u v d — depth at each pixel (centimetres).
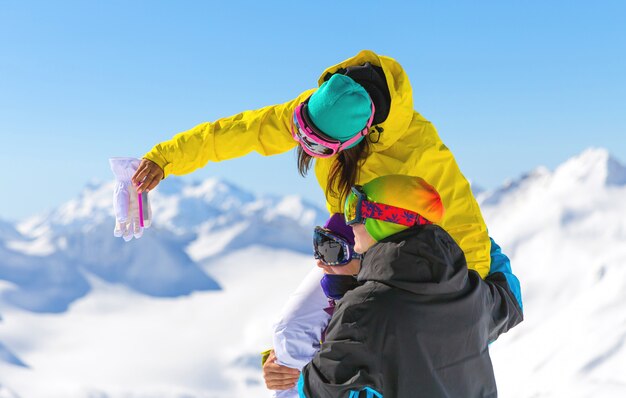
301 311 307
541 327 8494
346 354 214
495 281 265
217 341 16712
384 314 211
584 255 12719
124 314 18712
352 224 228
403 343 212
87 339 16712
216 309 18362
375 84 282
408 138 290
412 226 220
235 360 15362
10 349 15500
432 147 290
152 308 19125
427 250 215
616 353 6256
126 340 16738
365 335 212
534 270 13138
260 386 13875
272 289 19525
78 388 13725
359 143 287
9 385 13625
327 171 301
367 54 292
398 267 214
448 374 218
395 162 288
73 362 15375
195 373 14562
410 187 219
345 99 266
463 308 219
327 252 281
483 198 17050
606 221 14250
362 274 222
